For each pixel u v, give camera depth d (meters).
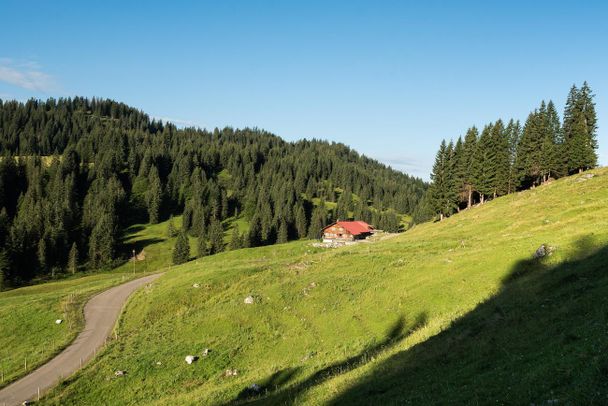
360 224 159.75
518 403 13.88
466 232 72.62
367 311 41.38
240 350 41.94
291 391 26.30
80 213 181.12
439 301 37.47
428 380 20.05
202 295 59.81
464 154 106.25
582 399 12.09
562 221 52.16
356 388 22.72
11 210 181.88
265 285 58.62
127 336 51.50
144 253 160.00
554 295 25.00
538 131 101.00
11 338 55.34
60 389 38.72
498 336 22.16
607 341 14.89
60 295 74.44
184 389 36.53
